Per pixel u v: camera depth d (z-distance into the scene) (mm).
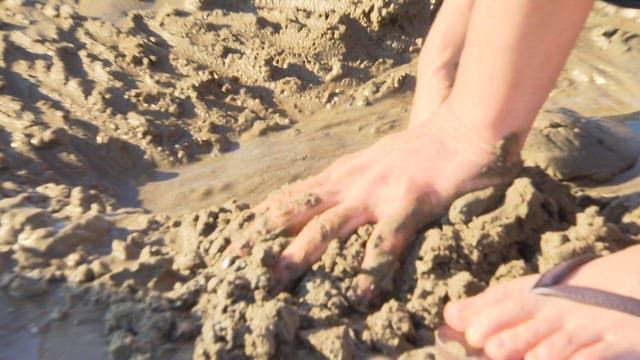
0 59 902
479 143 586
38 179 746
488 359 516
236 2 1053
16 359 537
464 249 568
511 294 530
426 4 1035
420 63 710
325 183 610
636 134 827
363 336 537
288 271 566
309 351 528
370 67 962
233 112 877
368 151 617
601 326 504
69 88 873
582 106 886
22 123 805
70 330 556
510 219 577
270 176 782
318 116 887
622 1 641
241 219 607
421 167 590
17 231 630
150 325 545
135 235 632
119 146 803
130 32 983
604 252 563
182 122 849
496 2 558
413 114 690
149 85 895
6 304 574
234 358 521
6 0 1019
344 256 568
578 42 1005
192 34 987
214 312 542
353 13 1014
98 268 596
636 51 981
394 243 571
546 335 511
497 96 573
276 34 996
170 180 781
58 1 1031
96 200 710
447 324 540
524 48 557
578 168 754
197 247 609
